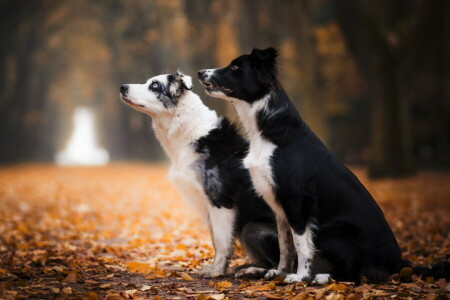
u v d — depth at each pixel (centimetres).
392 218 1129
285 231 552
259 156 532
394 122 2036
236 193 572
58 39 5256
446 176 2288
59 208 1403
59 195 1770
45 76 5666
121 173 3106
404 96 2044
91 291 504
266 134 532
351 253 516
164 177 2661
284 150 525
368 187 1839
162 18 3928
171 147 595
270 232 573
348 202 518
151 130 678
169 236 907
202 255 728
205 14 3384
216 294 504
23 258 711
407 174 2045
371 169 2112
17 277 566
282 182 520
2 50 4272
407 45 1991
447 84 3022
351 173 545
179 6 3781
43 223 1111
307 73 2394
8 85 4653
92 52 5528
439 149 3138
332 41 3269
